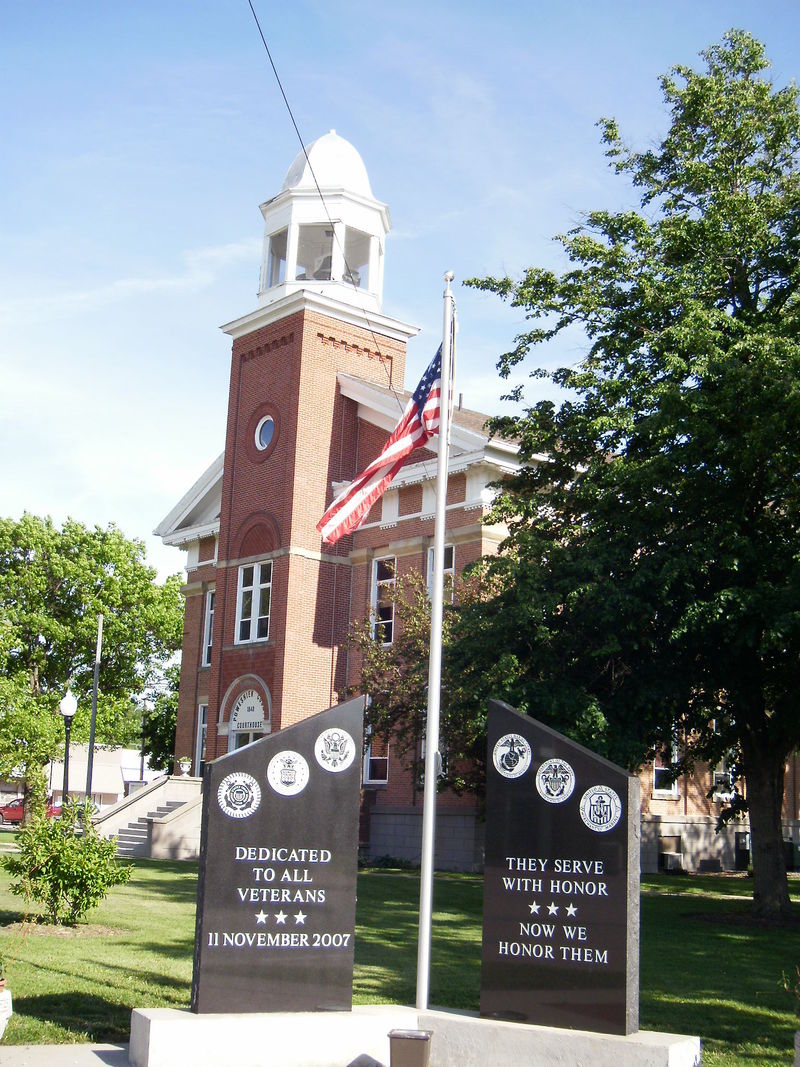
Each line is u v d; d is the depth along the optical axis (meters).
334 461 36.12
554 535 23.12
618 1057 8.80
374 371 37.53
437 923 18.55
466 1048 9.33
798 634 19.17
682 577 19.77
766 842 21.41
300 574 34.94
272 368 37.31
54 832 16.62
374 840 33.31
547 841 9.67
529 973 9.48
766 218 22.39
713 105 23.23
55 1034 9.87
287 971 9.55
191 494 42.88
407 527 34.47
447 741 27.02
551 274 23.53
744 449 19.25
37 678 51.38
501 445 31.86
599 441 23.16
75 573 51.28
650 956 15.91
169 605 54.41
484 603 21.92
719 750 24.84
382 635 31.78
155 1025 8.84
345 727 10.10
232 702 36.06
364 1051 9.37
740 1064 9.67
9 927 15.85
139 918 17.58
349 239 39.25
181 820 31.67
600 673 20.80
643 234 22.91
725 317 21.09
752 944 17.55
